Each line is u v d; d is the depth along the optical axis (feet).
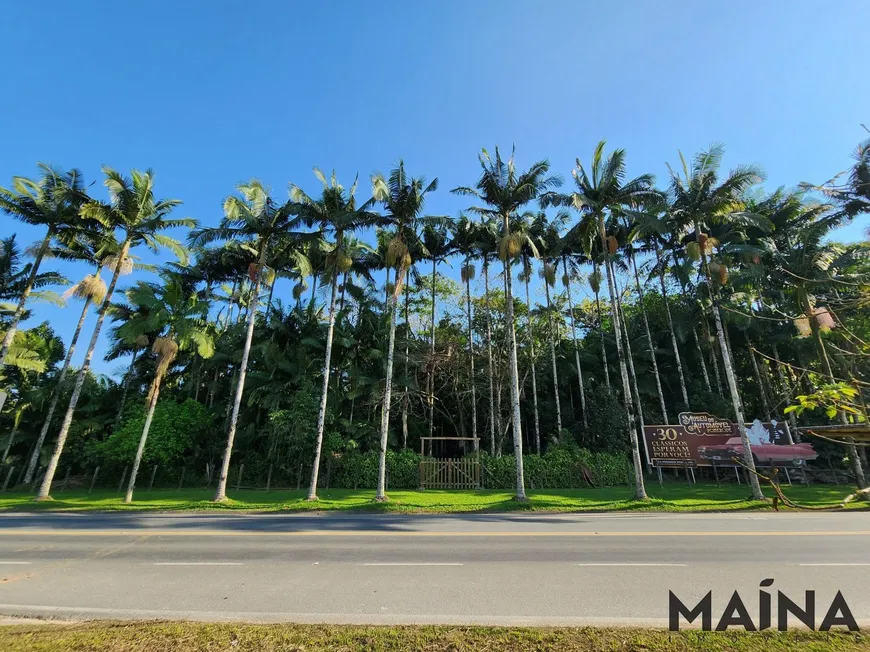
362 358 94.02
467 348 104.53
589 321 120.78
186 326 73.10
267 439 89.81
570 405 112.27
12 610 20.25
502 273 104.42
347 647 14.99
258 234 74.64
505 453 108.06
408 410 96.63
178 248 80.18
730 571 25.90
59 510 59.41
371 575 25.67
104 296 77.41
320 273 96.89
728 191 70.23
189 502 63.36
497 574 25.70
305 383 86.33
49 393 97.50
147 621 18.08
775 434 73.20
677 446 76.18
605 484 82.69
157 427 83.71
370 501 62.39
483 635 15.94
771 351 96.94
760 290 87.71
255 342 93.20
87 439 93.61
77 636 15.92
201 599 21.61
